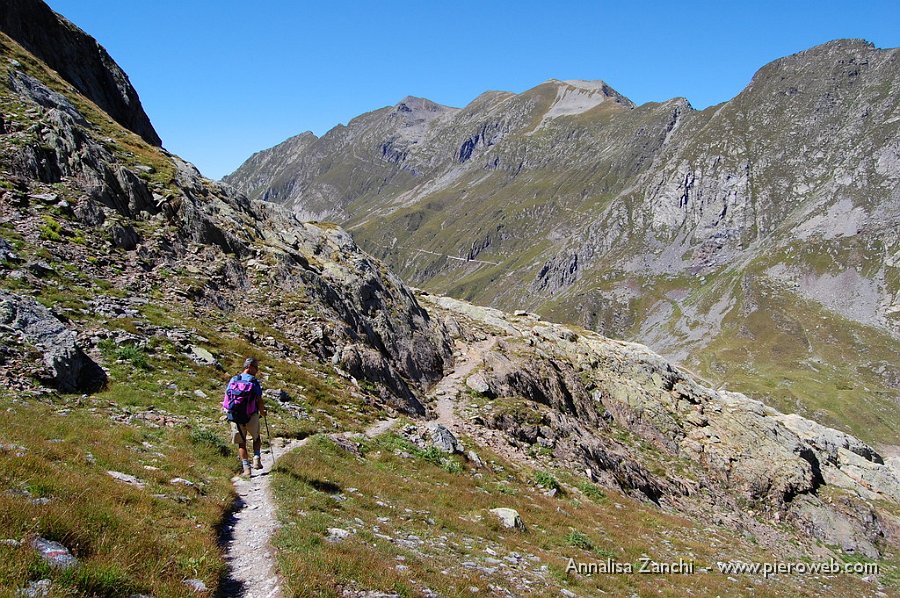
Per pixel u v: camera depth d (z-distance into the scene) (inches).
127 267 1190.9
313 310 1499.8
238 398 623.2
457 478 932.0
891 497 2647.6
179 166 1777.8
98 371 768.9
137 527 364.8
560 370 2208.4
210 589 336.2
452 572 505.4
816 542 1978.3
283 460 684.1
